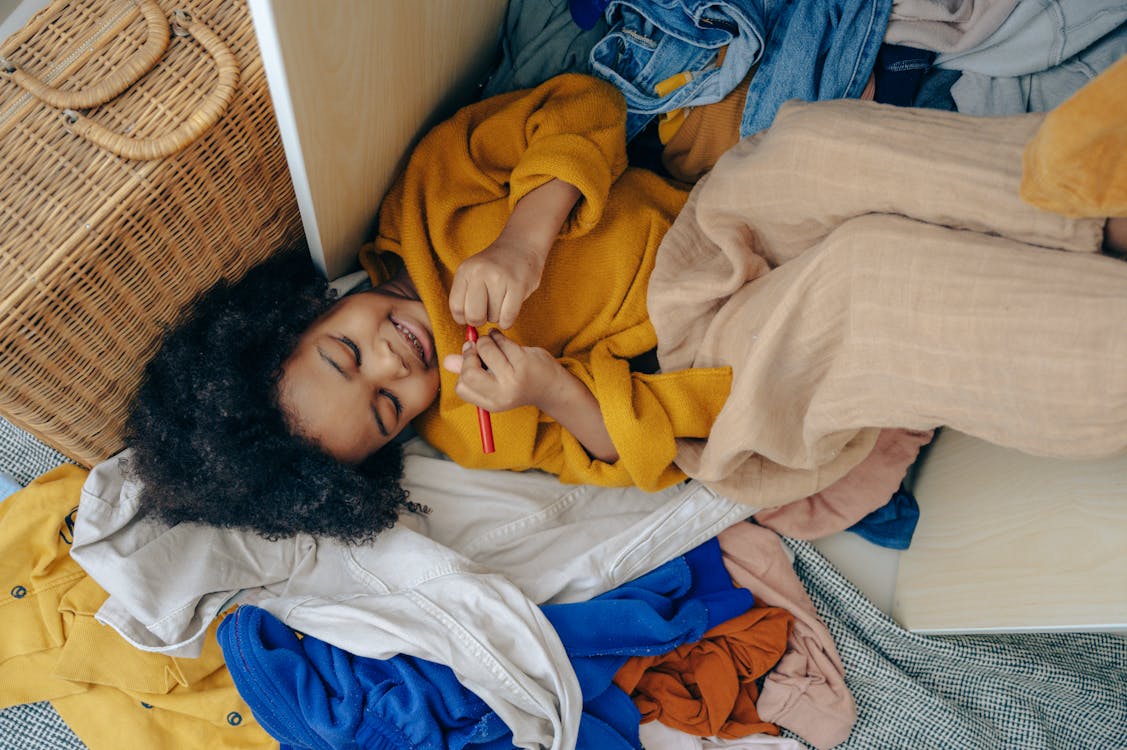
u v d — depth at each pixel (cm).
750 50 113
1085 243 77
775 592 121
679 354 114
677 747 113
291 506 105
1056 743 121
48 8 92
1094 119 59
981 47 109
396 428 111
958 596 114
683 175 130
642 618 110
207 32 90
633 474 108
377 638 101
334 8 79
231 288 109
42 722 116
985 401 81
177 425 104
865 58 110
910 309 83
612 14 120
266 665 99
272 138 99
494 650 100
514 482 121
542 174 106
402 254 114
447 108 122
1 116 87
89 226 85
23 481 126
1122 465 94
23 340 86
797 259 98
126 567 104
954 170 82
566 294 116
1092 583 95
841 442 102
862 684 120
